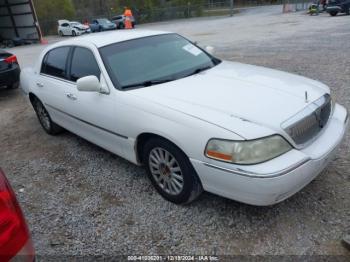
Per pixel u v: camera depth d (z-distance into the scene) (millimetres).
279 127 2617
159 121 2992
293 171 2529
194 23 31125
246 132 2549
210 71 3783
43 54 4996
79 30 33438
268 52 10289
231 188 2631
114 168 4098
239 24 23719
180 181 3105
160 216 3121
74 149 4789
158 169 3287
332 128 3074
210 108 2861
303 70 7473
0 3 30312
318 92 3191
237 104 2879
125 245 2830
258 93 3068
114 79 3562
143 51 3930
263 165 2504
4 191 1968
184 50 4164
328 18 20344
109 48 3859
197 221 2998
